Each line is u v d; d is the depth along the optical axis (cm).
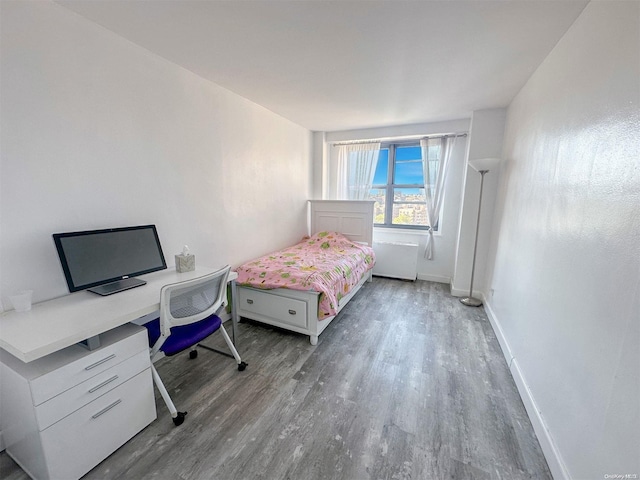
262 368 208
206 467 133
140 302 149
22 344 107
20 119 135
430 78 224
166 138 205
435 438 150
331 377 198
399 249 409
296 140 378
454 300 340
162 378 195
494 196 319
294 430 154
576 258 131
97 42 160
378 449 143
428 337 254
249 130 288
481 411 169
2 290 135
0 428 135
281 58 194
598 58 124
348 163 434
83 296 156
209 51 187
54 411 115
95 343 127
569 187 143
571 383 126
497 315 265
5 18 127
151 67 190
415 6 138
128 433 144
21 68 133
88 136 161
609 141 112
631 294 93
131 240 177
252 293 262
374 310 312
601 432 103
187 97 218
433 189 390
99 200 169
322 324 251
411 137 389
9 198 134
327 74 219
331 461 136
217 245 261
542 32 159
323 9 141
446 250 402
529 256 192
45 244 148
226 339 204
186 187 225
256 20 151
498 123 303
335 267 281
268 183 326
